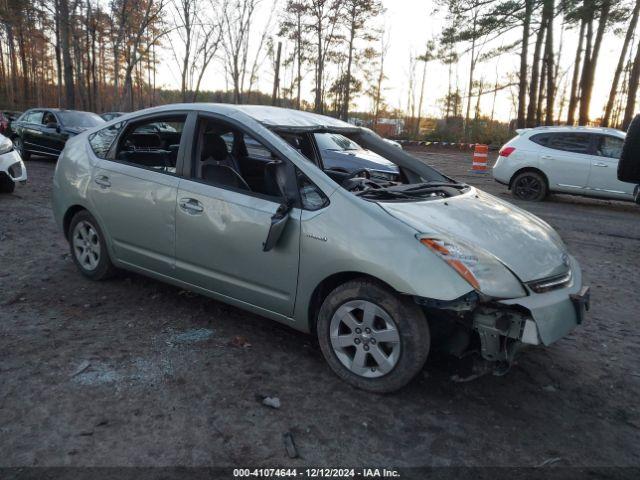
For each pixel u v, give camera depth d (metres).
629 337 4.21
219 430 2.70
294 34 36.44
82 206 4.53
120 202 4.19
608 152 10.59
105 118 17.75
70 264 5.29
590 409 3.12
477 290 2.76
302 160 3.35
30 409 2.79
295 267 3.26
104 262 4.58
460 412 3.00
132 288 4.67
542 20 21.94
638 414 3.09
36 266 5.20
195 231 3.71
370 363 3.18
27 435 2.58
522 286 2.91
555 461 2.60
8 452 2.45
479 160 16.86
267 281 3.42
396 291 2.93
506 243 3.14
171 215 3.85
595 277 5.88
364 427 2.80
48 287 4.62
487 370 3.08
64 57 27.19
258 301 3.52
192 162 3.82
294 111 4.22
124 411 2.82
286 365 3.43
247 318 4.15
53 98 58.59
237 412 2.87
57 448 2.50
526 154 11.31
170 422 2.75
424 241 2.87
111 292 4.55
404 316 2.92
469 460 2.58
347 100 43.12
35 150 14.56
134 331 3.82
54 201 4.85
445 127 36.53
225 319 4.11
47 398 2.91
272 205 3.37
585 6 20.03
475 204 3.62
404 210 3.16
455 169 18.47
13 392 2.95
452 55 35.94
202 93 38.09
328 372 3.36
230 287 3.63
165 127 4.69
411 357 2.93
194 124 3.87
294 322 3.40
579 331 4.30
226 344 3.69
